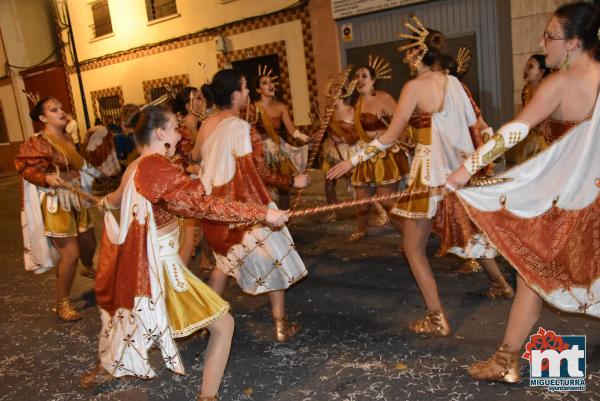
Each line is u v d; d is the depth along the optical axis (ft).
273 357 12.00
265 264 11.94
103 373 11.26
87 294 17.40
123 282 9.30
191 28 39.19
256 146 12.10
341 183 28.27
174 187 8.91
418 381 10.36
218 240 12.08
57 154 14.92
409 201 11.40
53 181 14.17
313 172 32.32
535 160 9.22
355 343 12.14
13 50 54.29
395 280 15.51
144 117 9.30
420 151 11.27
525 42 24.16
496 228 9.55
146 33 42.68
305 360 11.69
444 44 11.23
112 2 44.50
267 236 11.85
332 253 18.52
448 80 11.28
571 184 8.99
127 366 9.50
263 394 10.61
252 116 19.21
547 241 9.25
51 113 14.92
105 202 10.03
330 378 10.86
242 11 35.68
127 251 9.22
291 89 34.53
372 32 30.27
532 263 9.34
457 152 11.26
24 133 55.83
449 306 13.30
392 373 10.75
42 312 16.40
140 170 9.07
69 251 15.16
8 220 31.91
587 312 9.23
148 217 9.06
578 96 8.64
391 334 12.34
